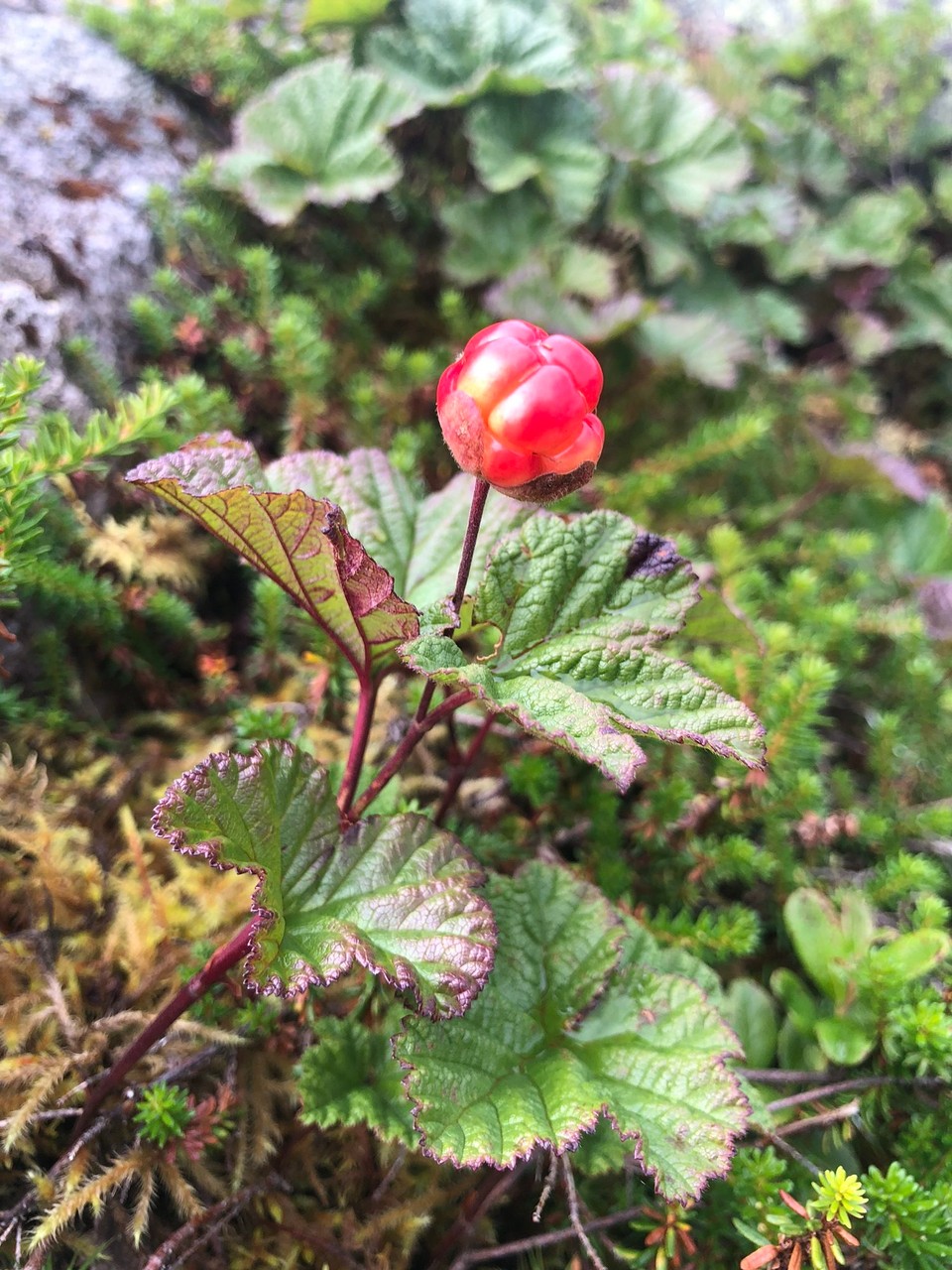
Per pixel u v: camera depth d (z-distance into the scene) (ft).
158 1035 0.44
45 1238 0.44
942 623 0.89
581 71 1.05
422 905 0.42
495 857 0.60
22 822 0.57
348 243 0.94
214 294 0.81
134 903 0.56
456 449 0.37
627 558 0.43
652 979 0.48
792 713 0.62
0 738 0.61
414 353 0.85
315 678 0.67
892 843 0.67
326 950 0.40
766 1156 0.46
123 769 0.64
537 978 0.48
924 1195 0.45
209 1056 0.49
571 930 0.49
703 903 0.66
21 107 0.80
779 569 0.92
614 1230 0.52
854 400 1.07
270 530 0.40
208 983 0.43
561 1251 0.52
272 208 0.85
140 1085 0.48
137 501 0.71
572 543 0.43
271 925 0.39
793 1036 0.55
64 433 0.52
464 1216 0.50
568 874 0.50
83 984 0.53
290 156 0.88
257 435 0.82
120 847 0.60
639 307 0.88
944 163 1.36
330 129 0.90
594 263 0.95
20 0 0.90
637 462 0.88
